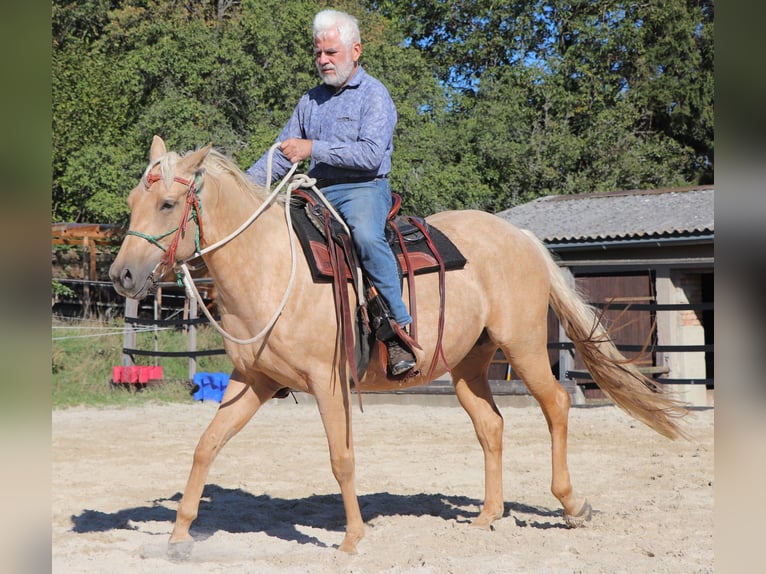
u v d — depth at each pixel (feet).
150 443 30.37
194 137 61.11
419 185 67.67
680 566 13.85
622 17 96.17
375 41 70.54
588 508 17.06
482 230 17.24
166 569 13.84
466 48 96.32
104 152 62.64
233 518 18.28
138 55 64.95
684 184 90.74
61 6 75.51
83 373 47.34
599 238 47.91
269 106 68.44
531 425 34.27
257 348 14.32
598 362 17.58
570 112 92.07
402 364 15.07
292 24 65.46
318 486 22.50
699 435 31.04
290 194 15.05
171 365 52.90
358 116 15.19
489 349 17.54
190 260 14.01
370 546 15.48
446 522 17.53
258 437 32.17
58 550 15.02
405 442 30.45
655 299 47.80
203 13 73.72
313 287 14.34
